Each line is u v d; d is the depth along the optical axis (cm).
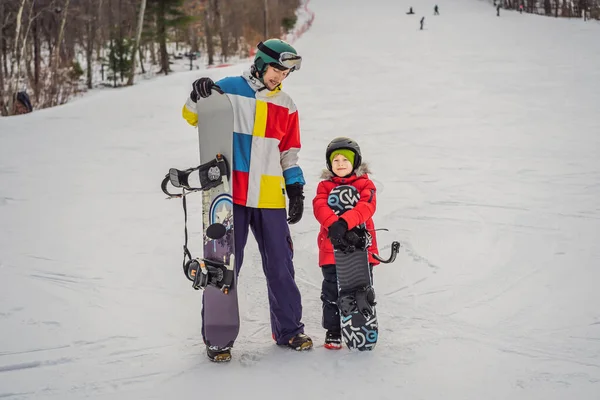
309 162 813
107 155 869
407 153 869
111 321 342
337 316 304
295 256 464
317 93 1548
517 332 321
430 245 479
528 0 4750
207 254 287
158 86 1627
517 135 986
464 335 318
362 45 2802
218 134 290
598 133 987
